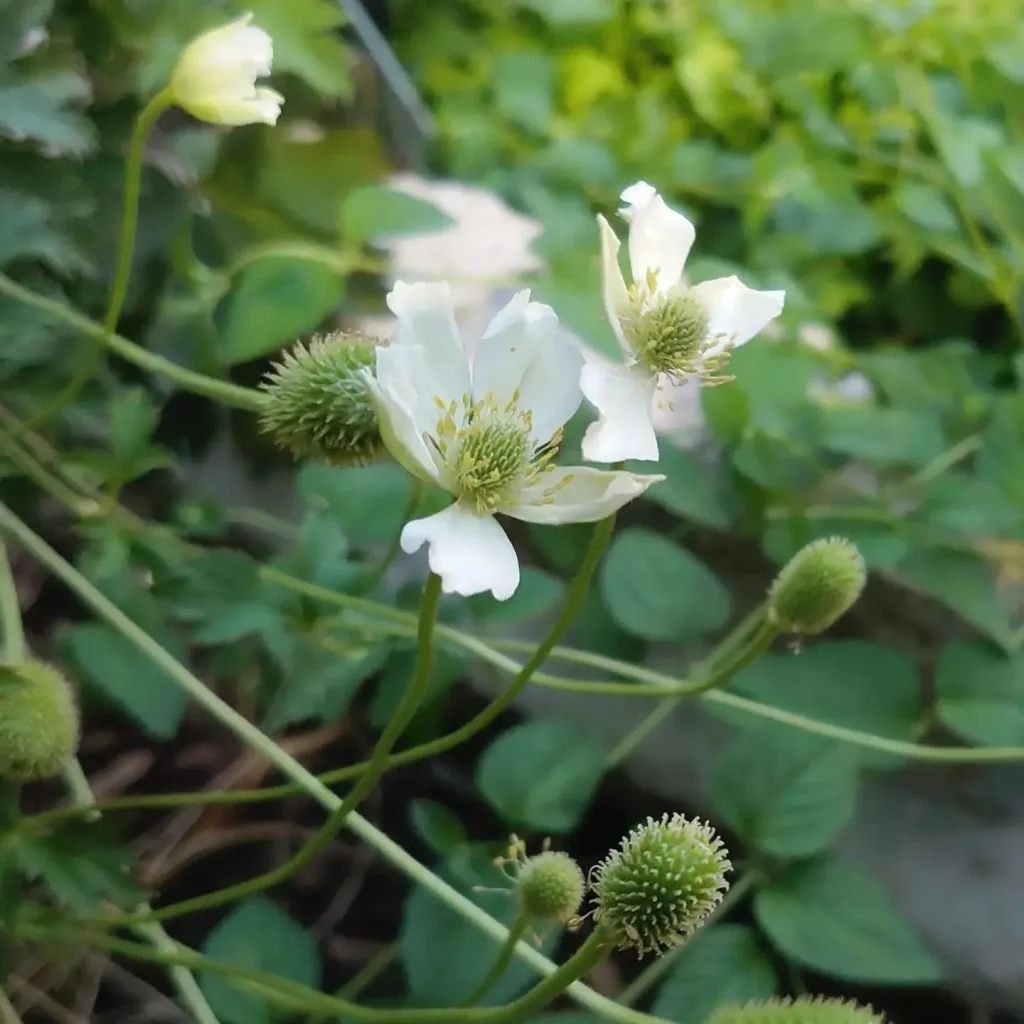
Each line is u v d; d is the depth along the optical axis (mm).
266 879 174
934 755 208
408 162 353
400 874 239
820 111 335
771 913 206
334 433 168
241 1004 195
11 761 172
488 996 197
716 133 371
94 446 248
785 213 317
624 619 229
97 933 182
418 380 160
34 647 248
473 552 155
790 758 215
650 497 243
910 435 251
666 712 224
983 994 219
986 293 320
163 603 209
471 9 396
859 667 228
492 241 297
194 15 230
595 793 240
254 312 238
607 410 165
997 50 328
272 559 220
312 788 183
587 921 232
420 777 248
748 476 241
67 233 220
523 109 357
